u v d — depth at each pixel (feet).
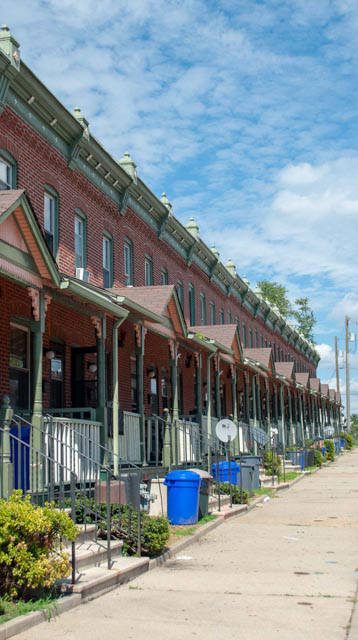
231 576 35.73
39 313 41.39
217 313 115.03
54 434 42.16
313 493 80.69
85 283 52.03
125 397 71.77
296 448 127.54
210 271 110.22
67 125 59.52
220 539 47.73
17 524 27.30
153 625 26.63
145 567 36.68
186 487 51.96
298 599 30.94
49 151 57.93
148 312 56.54
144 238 80.79
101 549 35.73
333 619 27.63
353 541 46.93
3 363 48.91
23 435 41.37
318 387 199.41
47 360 56.29
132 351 74.18
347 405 270.05
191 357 92.99
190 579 34.96
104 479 47.57
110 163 68.18
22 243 39.37
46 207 57.93
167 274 89.15
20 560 27.27
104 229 69.26
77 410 48.88
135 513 41.04
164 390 86.89
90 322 63.62
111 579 32.50
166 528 40.57
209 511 58.29
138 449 58.08
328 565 38.68
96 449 48.29
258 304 144.77
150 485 56.65
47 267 40.96
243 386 123.85
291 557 41.16
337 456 173.47
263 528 52.85
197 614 28.32
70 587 29.91
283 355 179.32
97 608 29.12
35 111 55.26
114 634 25.40
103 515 39.99
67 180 61.31
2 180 51.26
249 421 104.73
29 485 40.11
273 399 147.54
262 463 94.22
